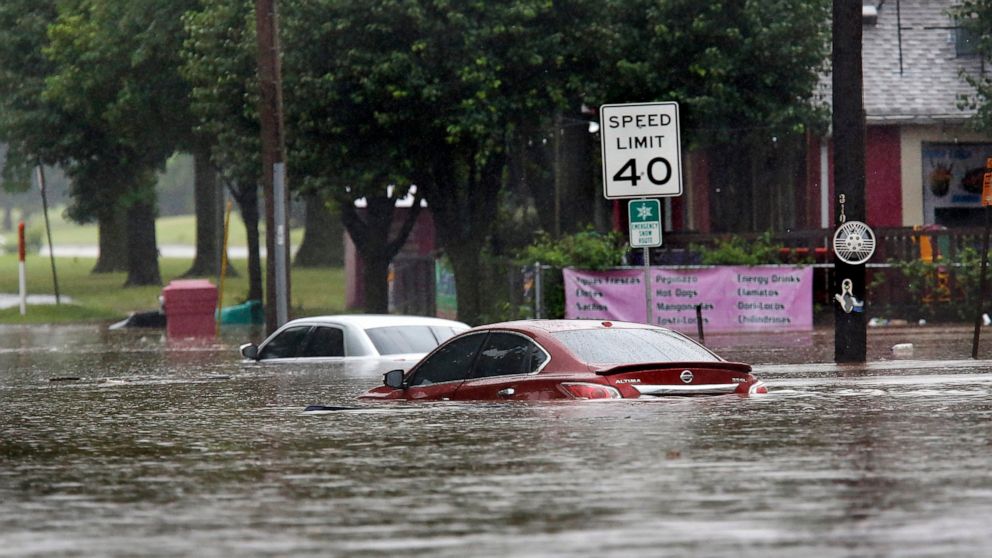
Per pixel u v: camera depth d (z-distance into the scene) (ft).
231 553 76.54
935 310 377.50
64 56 535.60
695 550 74.23
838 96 233.55
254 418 153.89
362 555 75.05
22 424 154.40
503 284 424.46
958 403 152.25
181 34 492.13
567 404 148.05
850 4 231.71
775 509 86.43
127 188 632.38
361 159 420.36
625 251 372.99
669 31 401.90
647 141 218.79
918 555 72.02
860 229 232.32
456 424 136.56
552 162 430.20
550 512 87.15
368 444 124.26
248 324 527.40
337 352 233.96
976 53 450.71
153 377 231.50
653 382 151.53
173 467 113.70
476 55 394.52
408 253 592.19
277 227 333.01
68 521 88.38
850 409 145.38
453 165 434.30
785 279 372.58
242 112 436.76
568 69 410.11
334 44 401.90
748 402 150.71
